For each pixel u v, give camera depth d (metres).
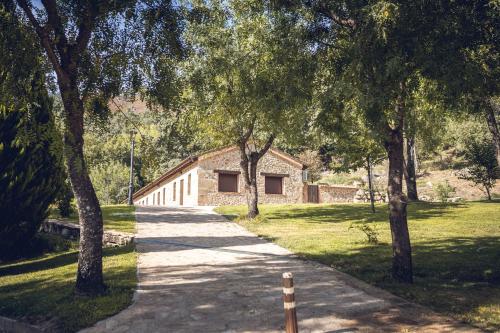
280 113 11.69
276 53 10.98
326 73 10.78
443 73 8.27
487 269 10.34
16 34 8.74
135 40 10.12
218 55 18.47
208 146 22.95
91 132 10.20
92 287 8.94
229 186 34.84
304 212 25.28
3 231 14.70
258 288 9.11
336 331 6.62
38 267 13.59
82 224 9.19
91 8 9.15
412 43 8.23
